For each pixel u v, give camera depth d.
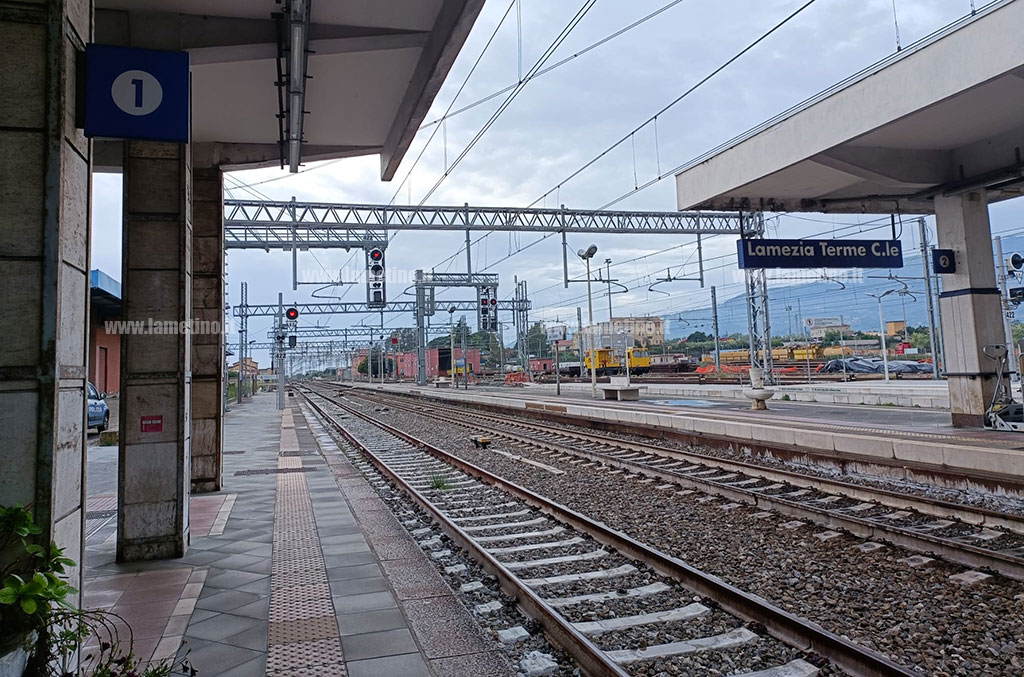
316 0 6.46
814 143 12.86
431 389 52.03
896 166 14.55
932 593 5.52
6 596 2.84
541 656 4.44
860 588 5.68
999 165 13.91
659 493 9.99
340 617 5.07
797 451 12.40
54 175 3.48
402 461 14.80
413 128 8.69
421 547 7.46
